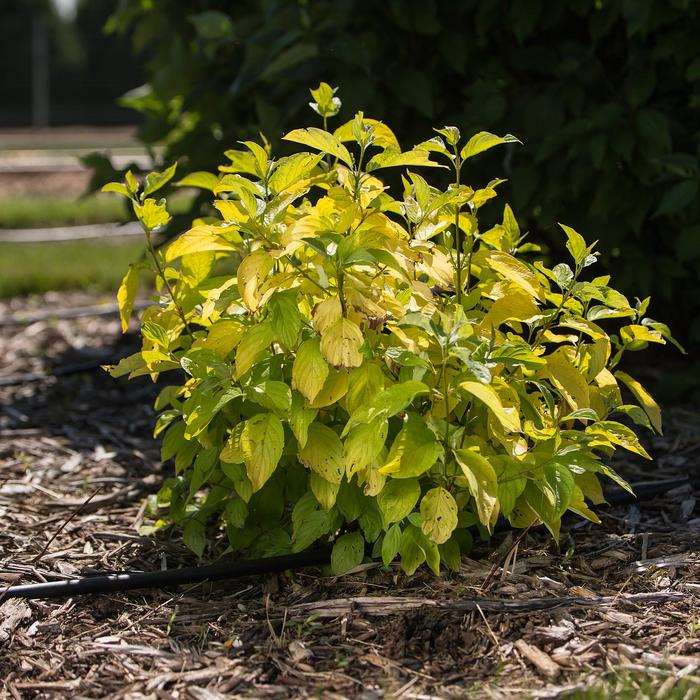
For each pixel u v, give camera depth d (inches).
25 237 386.0
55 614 112.6
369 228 111.7
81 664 103.1
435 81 189.2
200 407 110.1
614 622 106.2
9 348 235.8
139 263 122.9
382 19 189.3
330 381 108.7
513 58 187.9
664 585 114.3
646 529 130.9
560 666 99.0
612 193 178.2
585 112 184.1
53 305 278.5
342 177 116.3
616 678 96.1
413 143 190.4
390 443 111.7
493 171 185.3
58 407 192.2
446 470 110.3
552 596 111.3
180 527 136.2
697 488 143.8
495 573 116.0
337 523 117.3
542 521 109.3
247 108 206.4
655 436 166.6
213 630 108.9
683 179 175.5
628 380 125.4
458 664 100.4
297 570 120.5
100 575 122.9
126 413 188.5
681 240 174.9
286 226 116.4
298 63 180.5
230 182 106.9
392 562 119.1
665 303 201.9
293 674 99.9
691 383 179.2
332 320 102.7
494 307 116.2
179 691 98.0
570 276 117.0
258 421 108.3
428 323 101.6
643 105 182.4
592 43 191.9
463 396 112.7
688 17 180.4
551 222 182.5
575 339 124.6
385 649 103.1
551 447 113.3
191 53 225.3
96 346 236.4
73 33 1064.8
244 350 107.5
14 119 1039.0
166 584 117.8
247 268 105.1
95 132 912.9
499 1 185.9
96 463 162.2
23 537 133.7
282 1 187.0
